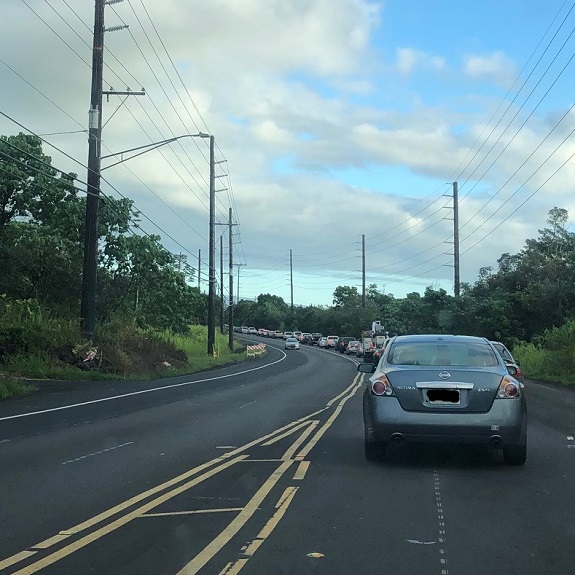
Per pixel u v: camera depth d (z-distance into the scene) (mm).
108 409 17578
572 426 14500
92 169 28531
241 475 9164
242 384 28125
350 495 8023
